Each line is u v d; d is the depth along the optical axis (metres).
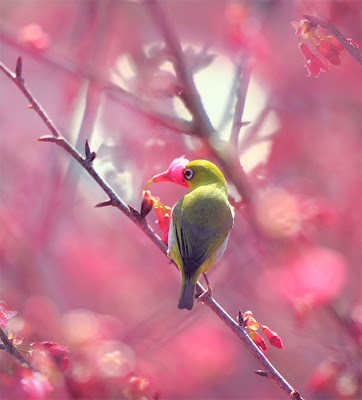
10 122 17.05
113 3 14.98
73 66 13.55
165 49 12.64
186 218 8.48
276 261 11.62
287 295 11.38
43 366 6.90
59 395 8.52
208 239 8.38
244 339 6.60
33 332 8.84
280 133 14.15
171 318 14.88
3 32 13.62
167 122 12.02
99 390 8.84
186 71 12.33
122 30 14.69
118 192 11.88
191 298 7.88
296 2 7.93
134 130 12.36
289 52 14.88
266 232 11.38
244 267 13.88
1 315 6.71
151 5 13.20
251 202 11.62
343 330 11.14
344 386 10.73
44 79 17.28
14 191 15.55
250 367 15.18
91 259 16.30
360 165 14.74
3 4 18.84
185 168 9.15
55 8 18.53
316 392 10.88
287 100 15.05
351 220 13.71
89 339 10.19
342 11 8.23
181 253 8.20
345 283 11.62
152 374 10.88
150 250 16.92
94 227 16.53
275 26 14.45
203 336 14.88
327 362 11.10
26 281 13.88
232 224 8.93
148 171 12.05
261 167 12.84
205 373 14.66
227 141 11.96
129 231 16.75
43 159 16.47
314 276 11.14
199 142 12.01
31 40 13.54
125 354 10.16
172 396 13.91
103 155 12.16
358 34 8.44
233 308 14.59
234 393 14.71
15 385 6.76
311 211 11.36
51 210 15.17
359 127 15.45
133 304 16.27
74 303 15.71
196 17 16.22
